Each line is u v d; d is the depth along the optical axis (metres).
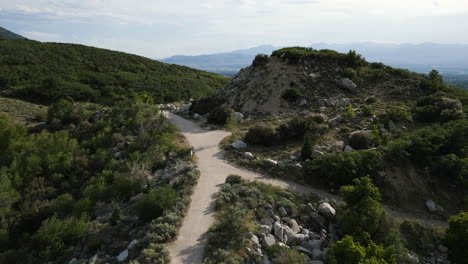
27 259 20.08
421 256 22.95
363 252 16.50
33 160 35.62
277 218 22.59
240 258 16.69
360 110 48.25
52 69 107.38
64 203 28.05
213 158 34.81
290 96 54.91
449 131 34.88
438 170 31.61
